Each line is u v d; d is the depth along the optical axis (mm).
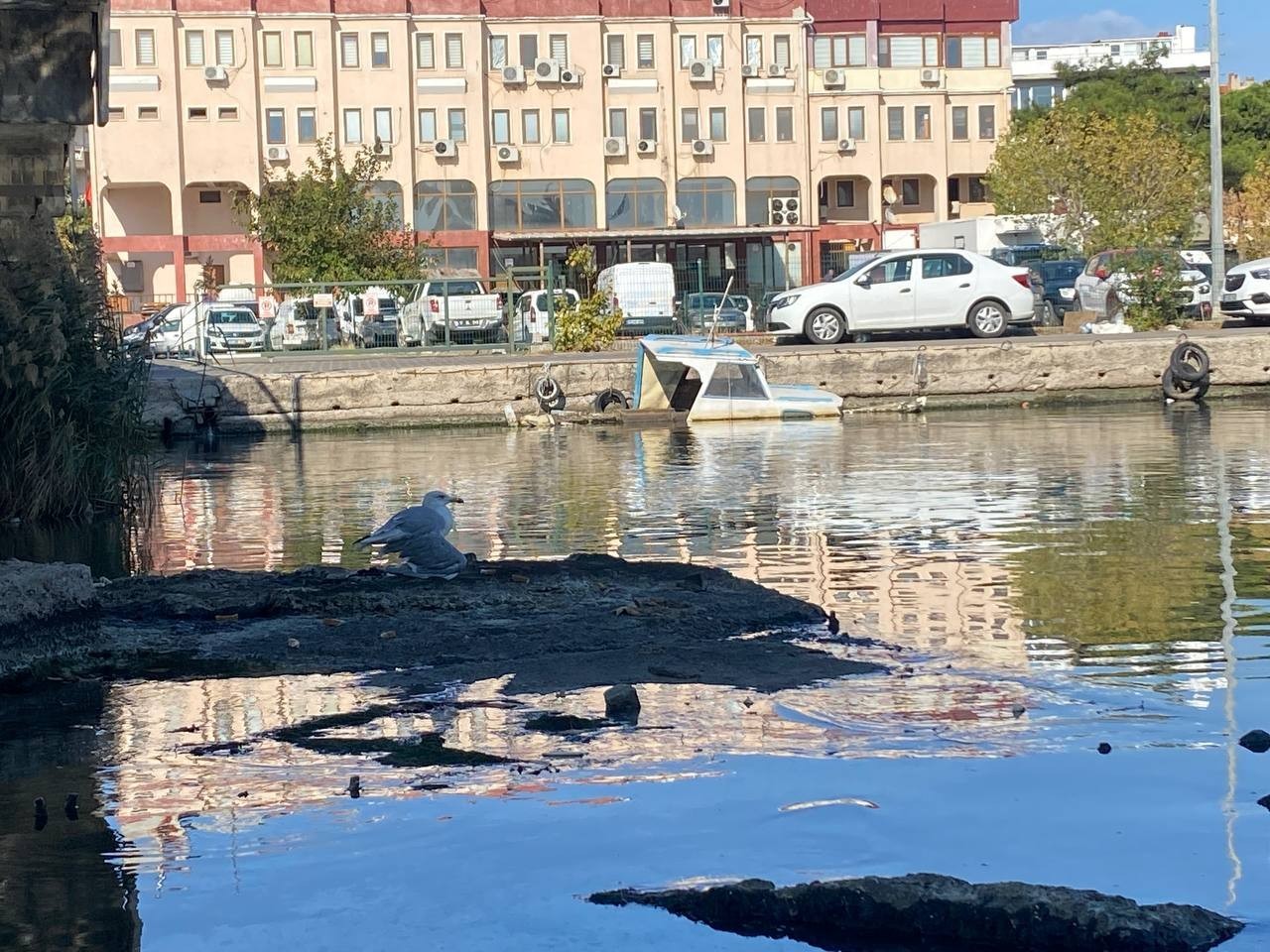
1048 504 14781
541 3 67688
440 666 8352
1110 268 37781
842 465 19094
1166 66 116688
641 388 28469
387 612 9633
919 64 72688
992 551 11969
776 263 70250
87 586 8867
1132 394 30312
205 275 65062
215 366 31578
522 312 37156
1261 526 12945
